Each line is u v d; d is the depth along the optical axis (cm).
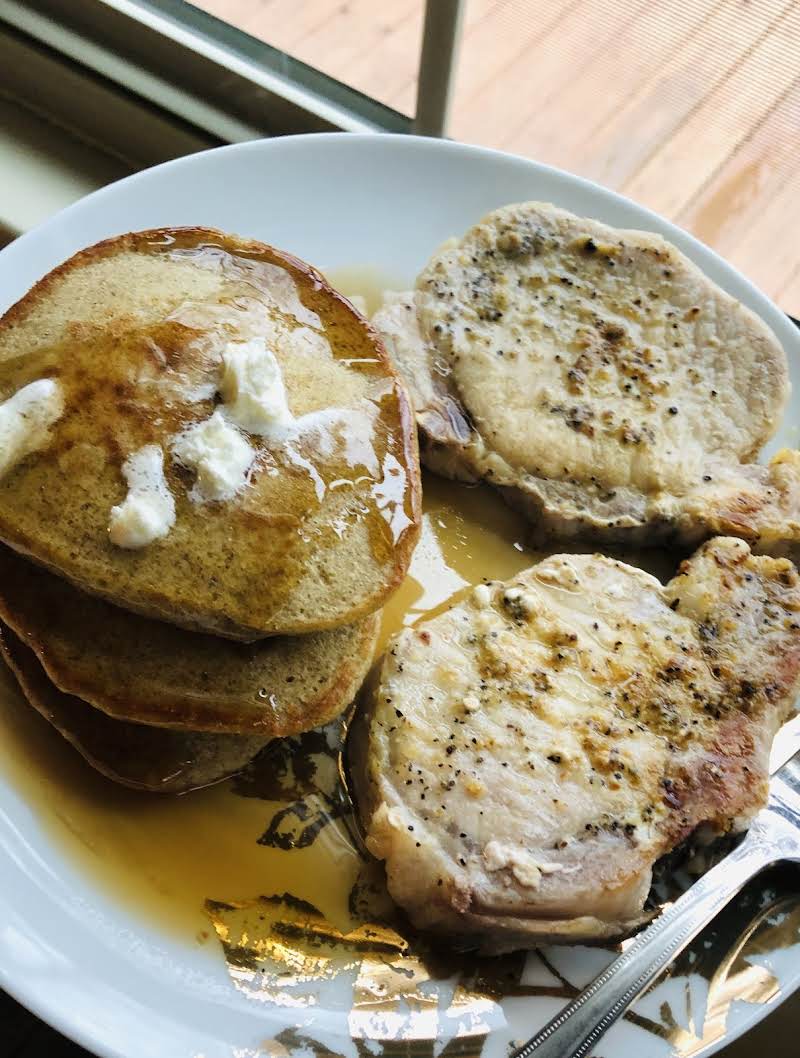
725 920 24
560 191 34
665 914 23
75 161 38
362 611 23
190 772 24
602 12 34
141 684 23
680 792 24
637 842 23
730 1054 27
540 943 23
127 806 24
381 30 36
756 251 35
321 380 25
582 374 29
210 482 22
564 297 31
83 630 23
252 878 24
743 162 34
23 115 38
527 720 24
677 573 28
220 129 36
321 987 22
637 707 25
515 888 22
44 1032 25
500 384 29
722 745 24
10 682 25
